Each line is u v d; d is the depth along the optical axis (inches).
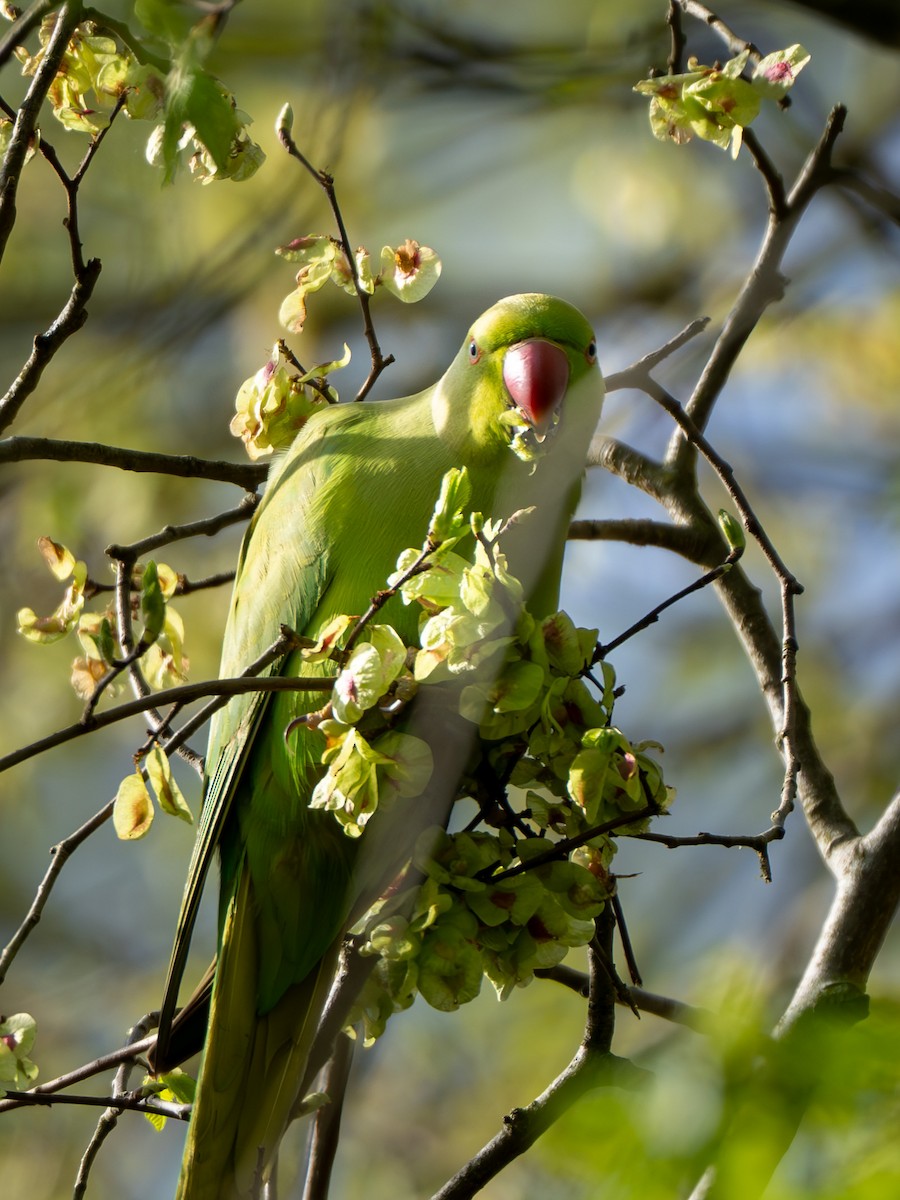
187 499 458.9
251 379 253.1
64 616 221.5
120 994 456.1
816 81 434.0
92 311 456.8
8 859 482.6
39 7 187.0
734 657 482.0
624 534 271.9
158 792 192.1
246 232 406.3
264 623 239.6
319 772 225.0
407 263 249.6
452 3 386.3
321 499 239.8
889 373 470.0
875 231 412.8
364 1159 393.1
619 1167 130.3
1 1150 415.2
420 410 248.2
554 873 186.9
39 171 443.2
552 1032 402.9
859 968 219.9
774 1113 131.1
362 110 386.3
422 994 182.1
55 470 450.9
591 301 474.9
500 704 182.9
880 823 230.8
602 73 390.3
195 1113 210.2
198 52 183.5
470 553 234.1
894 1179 128.6
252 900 228.8
